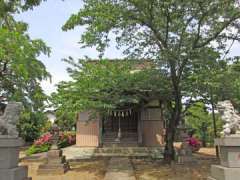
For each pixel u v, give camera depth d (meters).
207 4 10.59
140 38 11.94
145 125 20.45
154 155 16.77
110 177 10.19
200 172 11.18
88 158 15.98
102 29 10.91
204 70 11.80
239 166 6.97
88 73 12.71
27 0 7.99
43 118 22.81
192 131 24.41
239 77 12.07
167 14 11.06
